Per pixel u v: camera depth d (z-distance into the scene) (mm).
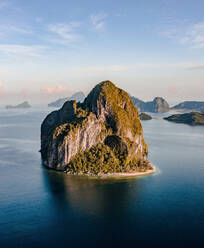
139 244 127188
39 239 130000
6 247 123562
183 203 171750
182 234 135500
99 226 142500
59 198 176875
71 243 127250
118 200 175000
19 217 150625
